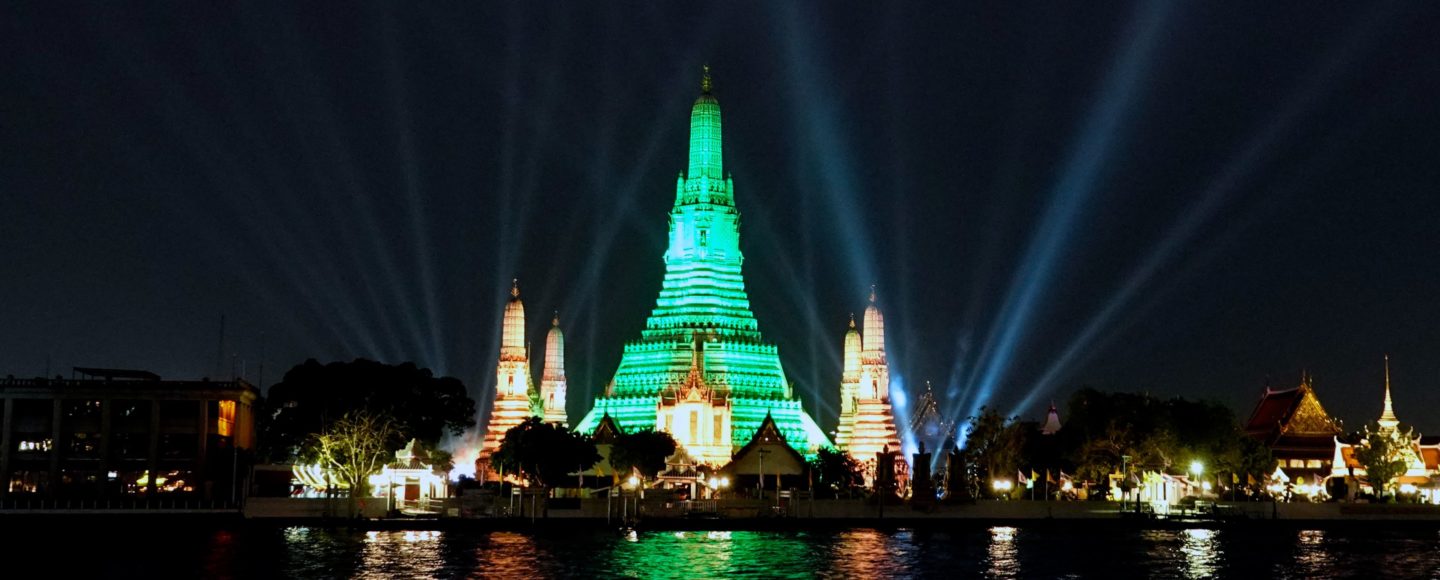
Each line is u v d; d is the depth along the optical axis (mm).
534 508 187250
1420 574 143875
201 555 151875
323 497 196750
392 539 170000
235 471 198875
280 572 138625
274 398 196000
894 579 137000
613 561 148250
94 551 155750
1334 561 154000
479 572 139000
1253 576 141875
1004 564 149250
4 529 173875
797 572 141125
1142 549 165125
